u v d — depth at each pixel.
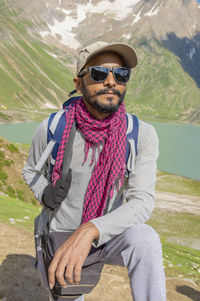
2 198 16.17
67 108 2.37
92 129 2.20
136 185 2.12
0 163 27.31
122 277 6.11
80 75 2.30
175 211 53.84
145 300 1.80
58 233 2.38
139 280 1.83
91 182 2.24
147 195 2.08
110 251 2.09
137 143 2.23
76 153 2.29
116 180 2.22
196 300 6.17
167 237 40.44
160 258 1.84
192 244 38.69
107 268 6.78
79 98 2.47
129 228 1.97
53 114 2.39
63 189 2.26
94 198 2.22
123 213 1.95
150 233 1.89
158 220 47.75
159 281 1.78
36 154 2.45
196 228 45.19
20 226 8.98
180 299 6.15
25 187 27.30
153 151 2.24
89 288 2.19
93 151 2.24
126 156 2.20
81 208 2.31
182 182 84.25
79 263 1.79
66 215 2.34
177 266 11.04
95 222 1.88
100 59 2.19
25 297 4.39
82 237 1.83
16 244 6.87
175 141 166.75
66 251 1.82
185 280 7.52
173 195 68.12
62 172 2.28
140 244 1.85
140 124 2.28
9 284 4.68
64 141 2.27
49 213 2.43
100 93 2.15
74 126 2.30
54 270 1.82
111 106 2.16
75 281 1.81
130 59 2.20
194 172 97.38
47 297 4.48
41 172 2.51
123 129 2.20
